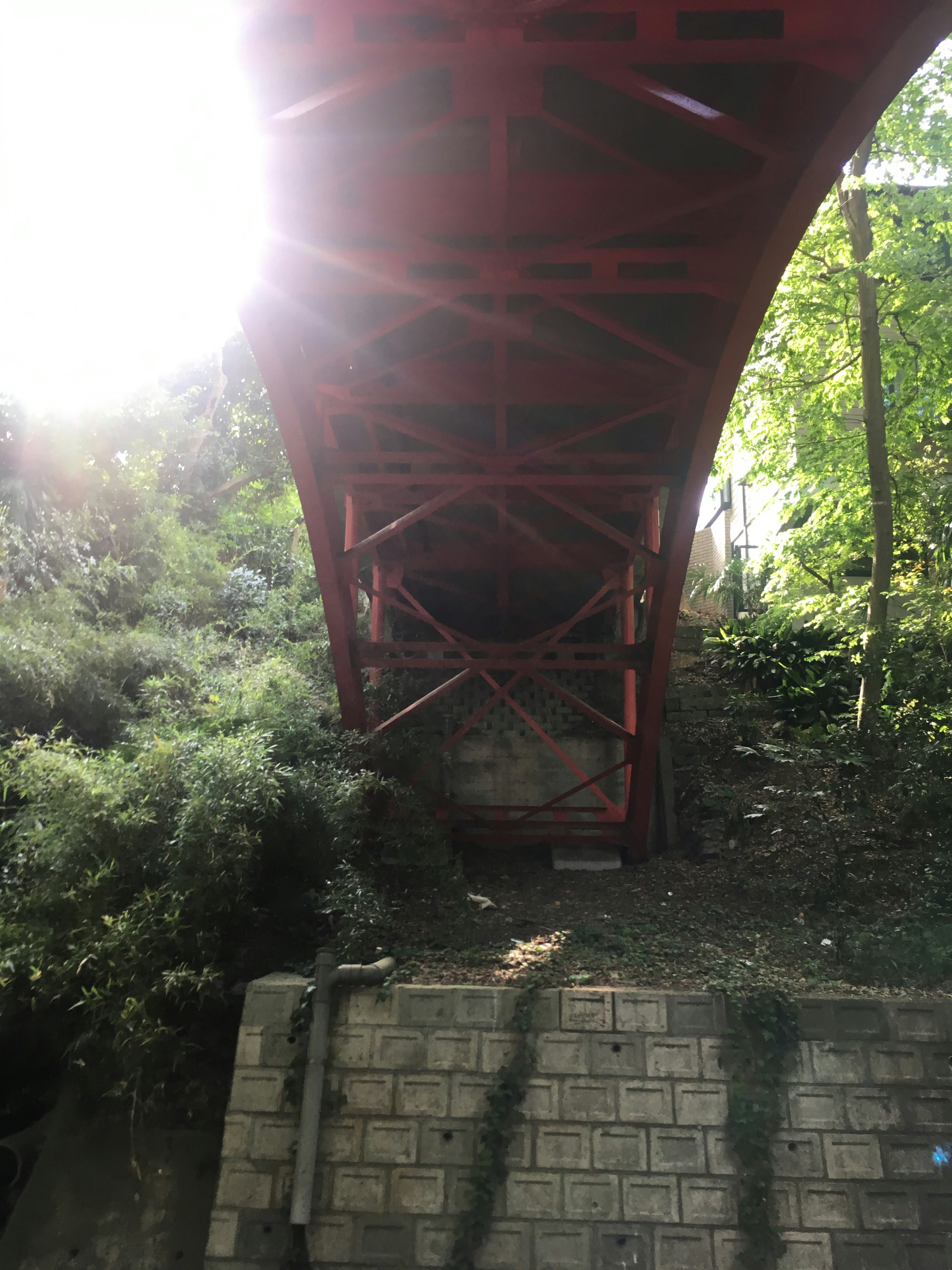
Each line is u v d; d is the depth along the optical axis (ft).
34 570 37.93
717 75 18.99
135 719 33.09
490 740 46.93
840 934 26.71
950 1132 20.97
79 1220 22.21
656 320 27.07
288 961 26.23
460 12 16.42
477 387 29.84
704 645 53.57
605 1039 22.06
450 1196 20.90
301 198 20.99
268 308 22.74
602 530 31.40
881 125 37.78
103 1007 21.94
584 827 41.14
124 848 23.95
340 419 32.50
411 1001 22.77
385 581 44.50
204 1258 21.44
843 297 41.24
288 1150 21.53
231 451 67.00
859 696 43.45
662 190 21.62
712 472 49.42
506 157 19.16
